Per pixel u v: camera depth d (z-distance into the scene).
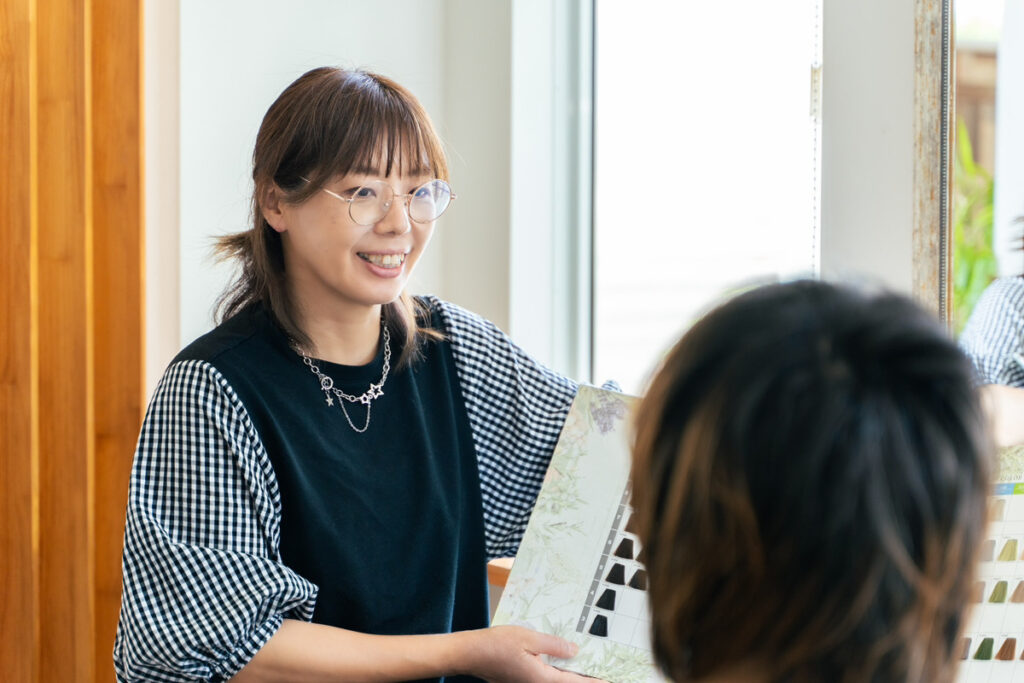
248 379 1.25
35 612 2.12
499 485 1.45
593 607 1.22
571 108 2.44
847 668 0.52
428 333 1.40
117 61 2.11
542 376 1.46
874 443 0.51
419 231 1.29
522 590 1.26
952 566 0.52
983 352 1.52
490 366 1.44
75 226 2.10
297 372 1.29
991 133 1.60
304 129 1.23
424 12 2.43
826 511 0.51
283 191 1.25
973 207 1.63
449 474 1.37
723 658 0.55
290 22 2.23
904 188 1.71
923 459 0.52
